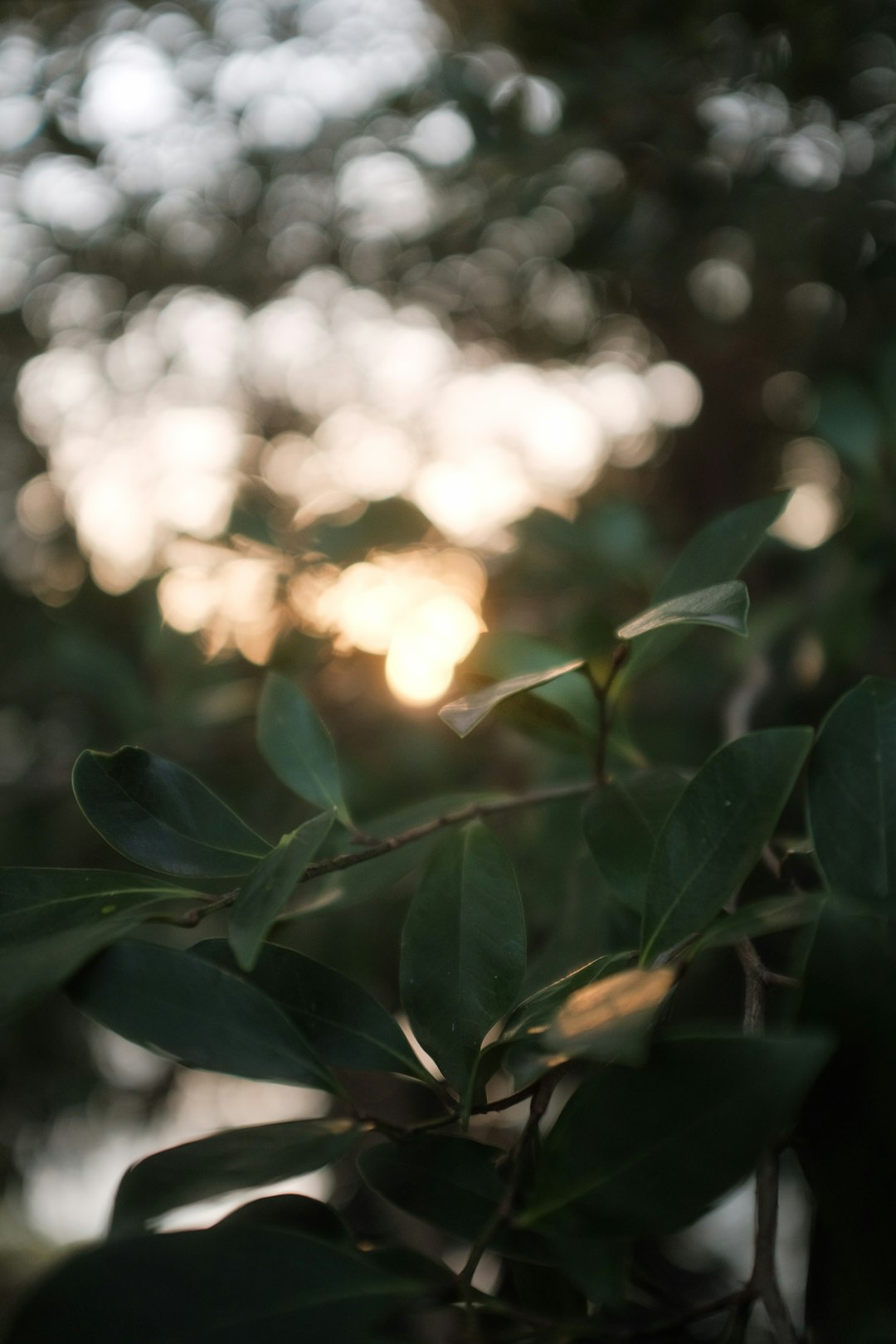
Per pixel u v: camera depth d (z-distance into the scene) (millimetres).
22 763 1465
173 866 423
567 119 1076
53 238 1714
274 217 1799
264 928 379
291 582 911
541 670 578
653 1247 529
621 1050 333
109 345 1834
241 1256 349
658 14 1016
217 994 401
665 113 1070
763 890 542
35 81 1463
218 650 1043
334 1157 385
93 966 399
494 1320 404
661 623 386
